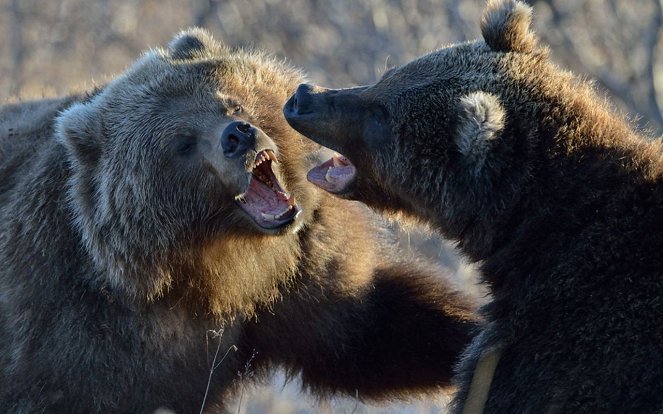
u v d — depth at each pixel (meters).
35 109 14.12
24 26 24.16
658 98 21.91
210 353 12.51
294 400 15.94
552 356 10.29
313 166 12.53
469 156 10.75
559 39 22.31
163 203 12.12
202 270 12.21
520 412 10.36
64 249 12.05
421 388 13.68
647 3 22.98
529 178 10.75
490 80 11.05
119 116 12.40
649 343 9.88
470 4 23.22
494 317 10.95
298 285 12.66
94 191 12.13
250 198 12.08
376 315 13.36
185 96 12.33
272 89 12.78
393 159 11.34
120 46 24.33
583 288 10.34
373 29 23.16
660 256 10.19
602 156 10.76
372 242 13.35
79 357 11.88
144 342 12.05
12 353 12.05
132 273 11.97
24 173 12.79
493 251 11.08
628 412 9.77
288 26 23.77
